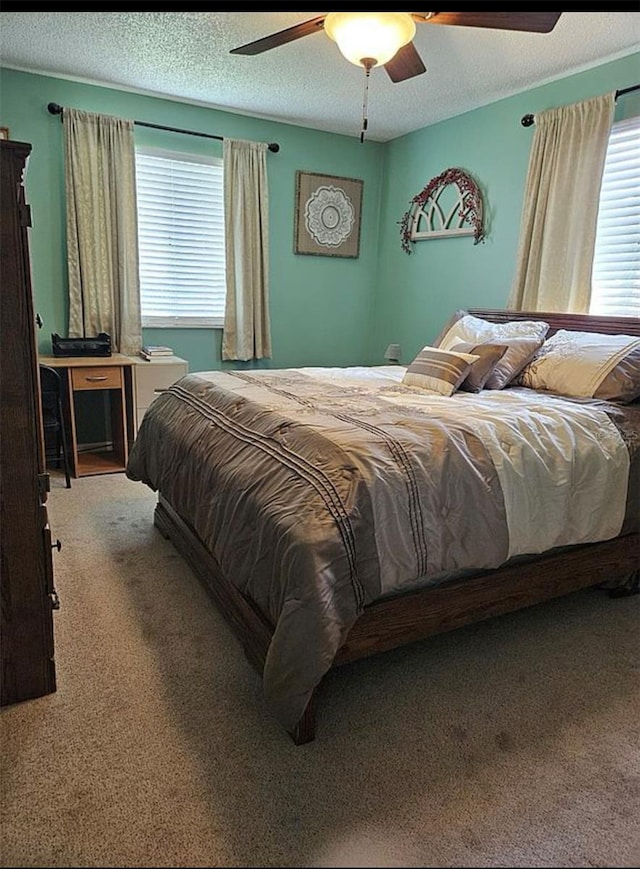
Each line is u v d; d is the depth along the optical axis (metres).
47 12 2.71
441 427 1.90
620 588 2.37
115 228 3.89
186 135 4.07
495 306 3.92
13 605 1.59
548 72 3.26
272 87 3.66
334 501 1.54
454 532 1.72
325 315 4.95
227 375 2.98
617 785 1.43
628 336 2.83
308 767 1.46
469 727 1.62
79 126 3.64
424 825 1.30
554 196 3.30
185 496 2.27
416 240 4.55
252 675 1.81
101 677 1.77
